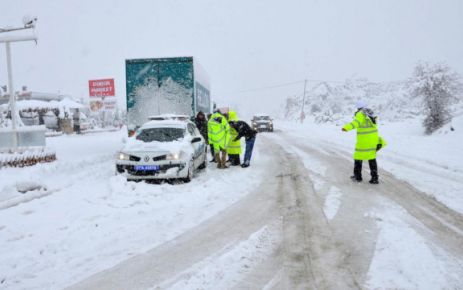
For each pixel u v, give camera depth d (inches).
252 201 249.3
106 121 1680.6
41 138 472.1
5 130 455.5
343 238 175.6
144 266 149.3
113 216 221.3
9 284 136.6
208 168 402.3
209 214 221.0
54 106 1181.7
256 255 158.1
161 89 472.4
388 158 437.1
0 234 193.5
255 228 193.3
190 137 362.6
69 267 150.5
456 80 749.9
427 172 342.6
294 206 233.1
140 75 472.1
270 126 1135.0
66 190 299.0
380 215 210.8
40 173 370.3
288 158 466.9
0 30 459.5
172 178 314.0
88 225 204.8
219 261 152.3
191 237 182.4
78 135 1132.5
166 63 470.6
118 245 173.9
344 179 319.0
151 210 232.8
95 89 832.3
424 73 758.5
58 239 184.1
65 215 227.6
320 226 193.8
